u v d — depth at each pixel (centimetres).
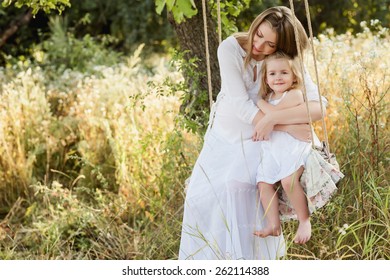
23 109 791
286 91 428
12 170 708
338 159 549
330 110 620
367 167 518
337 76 646
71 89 979
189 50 571
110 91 840
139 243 550
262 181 415
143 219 583
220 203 428
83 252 558
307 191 410
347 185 523
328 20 1428
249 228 423
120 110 737
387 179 519
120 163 654
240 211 420
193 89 569
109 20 1484
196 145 580
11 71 1052
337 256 462
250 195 423
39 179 733
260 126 421
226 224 414
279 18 423
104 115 736
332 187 411
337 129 586
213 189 429
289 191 411
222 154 436
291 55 430
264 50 427
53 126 796
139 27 1412
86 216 577
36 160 755
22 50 1401
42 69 1210
